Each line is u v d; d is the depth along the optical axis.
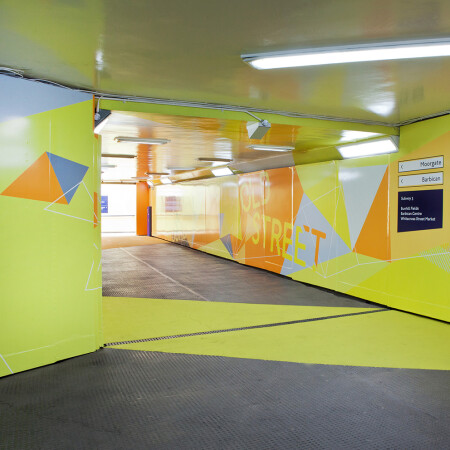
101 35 3.40
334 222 8.29
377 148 7.11
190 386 4.04
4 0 2.82
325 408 3.62
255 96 5.23
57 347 4.59
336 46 3.58
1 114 4.08
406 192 6.65
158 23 3.18
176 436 3.16
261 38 3.45
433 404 3.69
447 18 3.05
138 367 4.50
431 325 6.04
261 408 3.61
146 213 22.28
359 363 4.63
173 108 5.41
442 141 6.07
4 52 3.76
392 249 6.95
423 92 4.98
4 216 4.11
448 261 6.02
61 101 4.55
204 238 14.94
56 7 2.92
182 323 6.21
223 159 10.83
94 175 4.91
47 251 4.45
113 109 5.14
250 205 11.63
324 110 5.91
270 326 6.04
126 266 11.80
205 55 3.83
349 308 7.07
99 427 3.28
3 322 4.15
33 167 4.30
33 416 3.44
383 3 2.82
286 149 8.56
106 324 6.15
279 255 10.26
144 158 10.74
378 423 3.36
